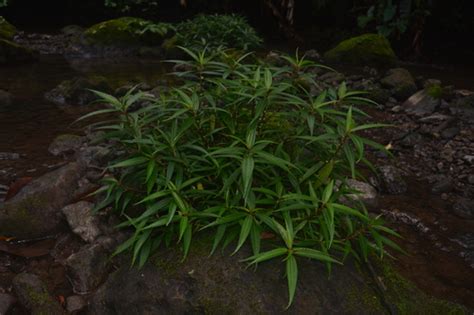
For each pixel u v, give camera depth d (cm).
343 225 241
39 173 364
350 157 209
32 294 224
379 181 379
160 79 725
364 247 220
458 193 380
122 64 908
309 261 214
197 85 275
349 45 974
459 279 264
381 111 622
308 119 218
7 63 827
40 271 252
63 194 295
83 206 282
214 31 989
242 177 207
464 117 579
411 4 1119
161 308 204
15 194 312
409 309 211
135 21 1064
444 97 646
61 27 1468
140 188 254
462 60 1112
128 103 232
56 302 225
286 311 195
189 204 224
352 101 247
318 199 207
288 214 202
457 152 466
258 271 206
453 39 1209
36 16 1531
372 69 892
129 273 221
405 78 708
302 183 235
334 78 773
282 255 212
